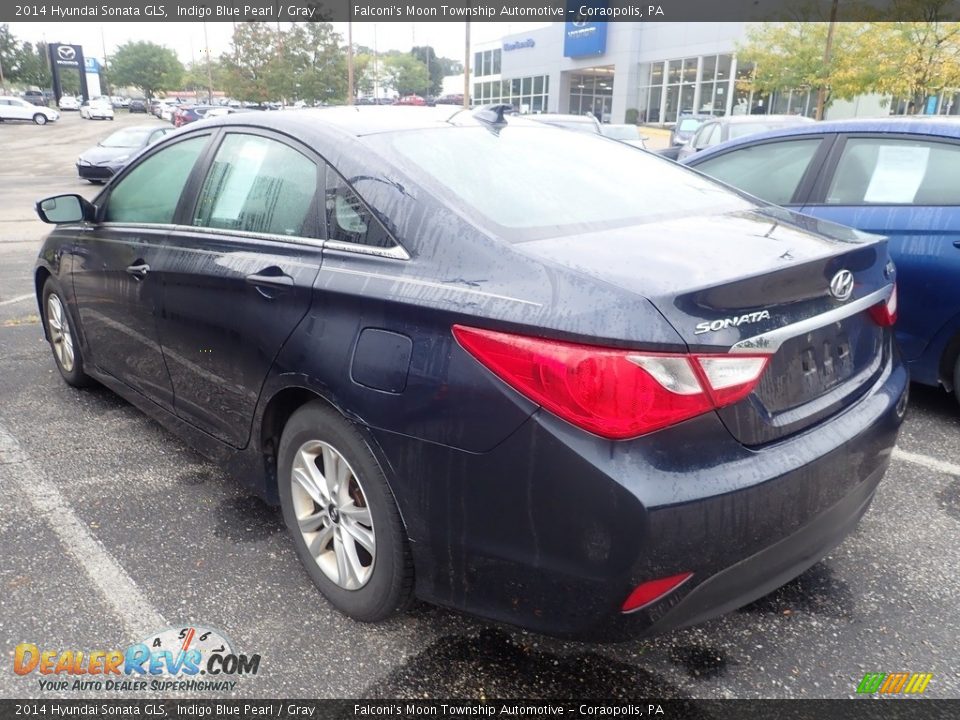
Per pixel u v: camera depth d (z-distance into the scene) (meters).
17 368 4.92
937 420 4.08
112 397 4.41
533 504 1.84
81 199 3.74
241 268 2.65
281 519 3.09
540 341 1.81
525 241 2.11
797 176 4.56
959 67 18.70
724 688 2.20
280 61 44.34
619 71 43.50
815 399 2.11
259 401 2.60
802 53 23.22
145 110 83.56
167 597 2.58
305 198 2.57
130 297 3.36
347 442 2.24
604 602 1.82
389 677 2.24
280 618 2.48
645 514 1.72
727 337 1.81
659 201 2.64
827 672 2.25
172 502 3.21
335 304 2.26
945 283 3.82
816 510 2.02
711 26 37.00
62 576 2.68
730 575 1.88
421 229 2.19
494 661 2.30
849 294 2.19
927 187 3.97
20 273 8.13
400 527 2.15
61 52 79.38
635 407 1.73
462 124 2.86
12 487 3.32
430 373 1.98
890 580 2.68
